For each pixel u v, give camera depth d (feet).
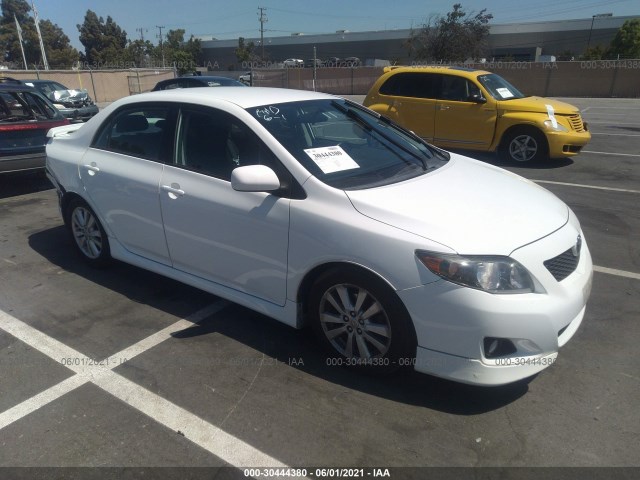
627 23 155.12
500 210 9.57
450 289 8.24
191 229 11.51
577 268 9.50
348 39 240.12
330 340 10.13
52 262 15.66
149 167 12.30
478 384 8.48
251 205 10.32
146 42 238.07
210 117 11.46
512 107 28.73
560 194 22.49
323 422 8.73
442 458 7.95
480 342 8.27
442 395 9.36
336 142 11.48
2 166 21.93
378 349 9.43
